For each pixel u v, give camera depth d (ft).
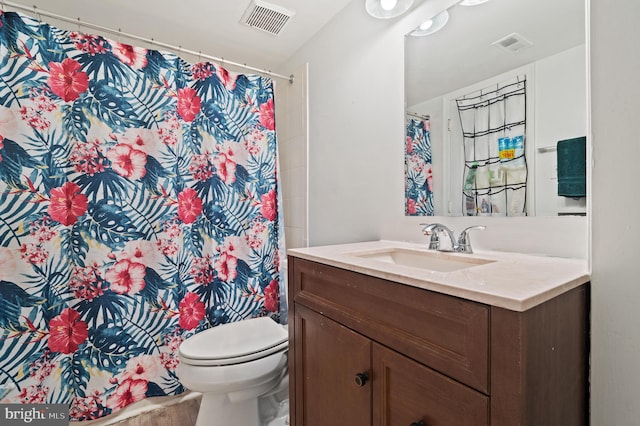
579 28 2.68
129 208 4.70
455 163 3.62
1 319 3.87
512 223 3.13
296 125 6.39
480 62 3.38
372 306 2.45
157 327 4.90
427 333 2.04
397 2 3.84
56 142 4.23
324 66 5.58
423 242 3.94
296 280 3.41
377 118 4.55
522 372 1.59
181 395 5.21
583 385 2.14
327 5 5.06
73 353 4.33
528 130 3.00
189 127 5.31
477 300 1.75
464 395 1.81
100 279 4.50
